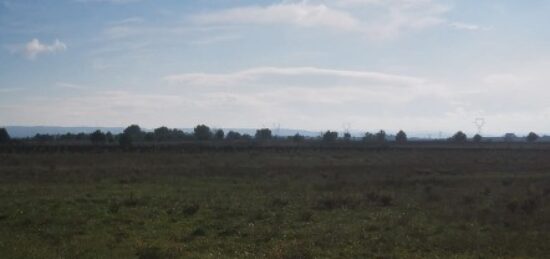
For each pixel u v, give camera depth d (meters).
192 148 90.44
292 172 51.66
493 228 22.33
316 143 141.25
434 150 104.00
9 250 17.06
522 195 33.03
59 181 40.44
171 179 42.94
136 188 36.44
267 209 27.00
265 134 189.00
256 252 17.64
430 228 22.20
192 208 25.83
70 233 20.20
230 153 82.88
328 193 34.50
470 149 109.69
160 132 161.12
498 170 57.25
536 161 70.25
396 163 65.88
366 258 17.12
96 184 38.84
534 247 18.77
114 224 22.41
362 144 133.38
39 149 80.94
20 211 24.72
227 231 20.95
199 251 17.72
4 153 72.62
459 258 17.22
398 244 19.08
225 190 36.12
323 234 20.58
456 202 30.34
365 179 44.72
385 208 28.34
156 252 16.89
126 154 73.94
